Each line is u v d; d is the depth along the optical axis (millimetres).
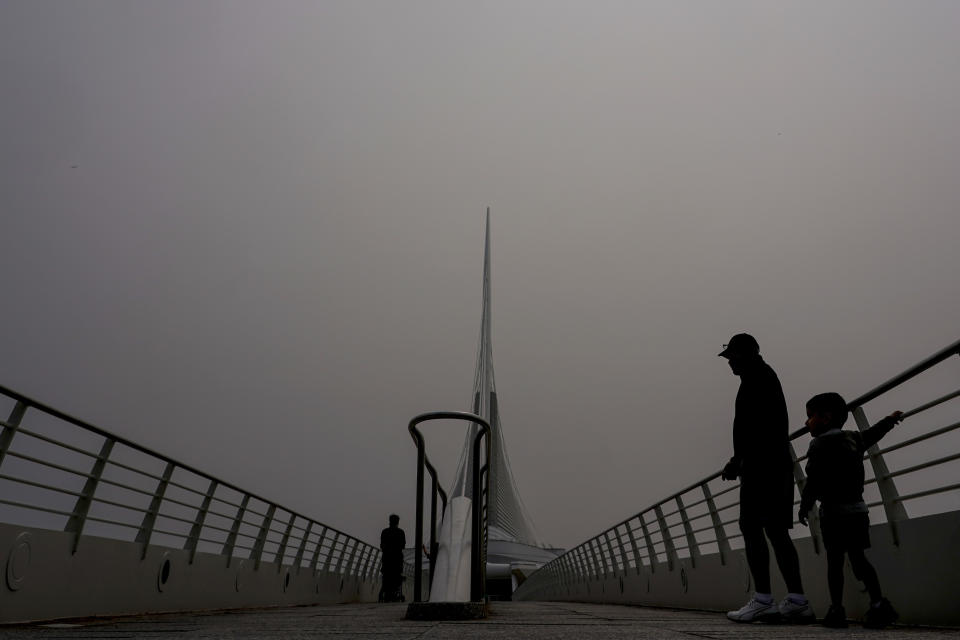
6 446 4961
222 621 5215
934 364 4059
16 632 3939
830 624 4117
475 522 5520
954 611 3988
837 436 4332
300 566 12164
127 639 3266
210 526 8312
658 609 8836
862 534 4125
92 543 5918
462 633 3514
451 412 5125
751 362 4953
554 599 27656
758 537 4738
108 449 6047
